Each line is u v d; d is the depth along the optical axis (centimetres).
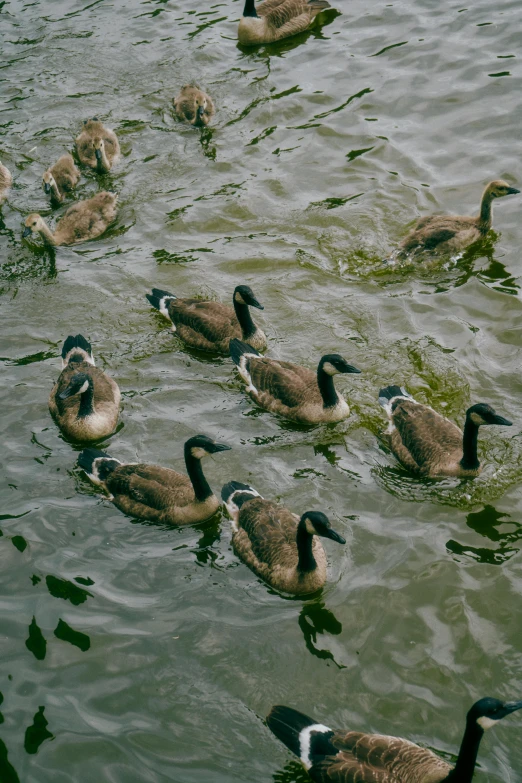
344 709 930
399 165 1878
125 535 1170
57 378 1440
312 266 1650
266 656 995
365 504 1184
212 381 1437
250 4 2278
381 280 1603
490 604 1030
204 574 1107
